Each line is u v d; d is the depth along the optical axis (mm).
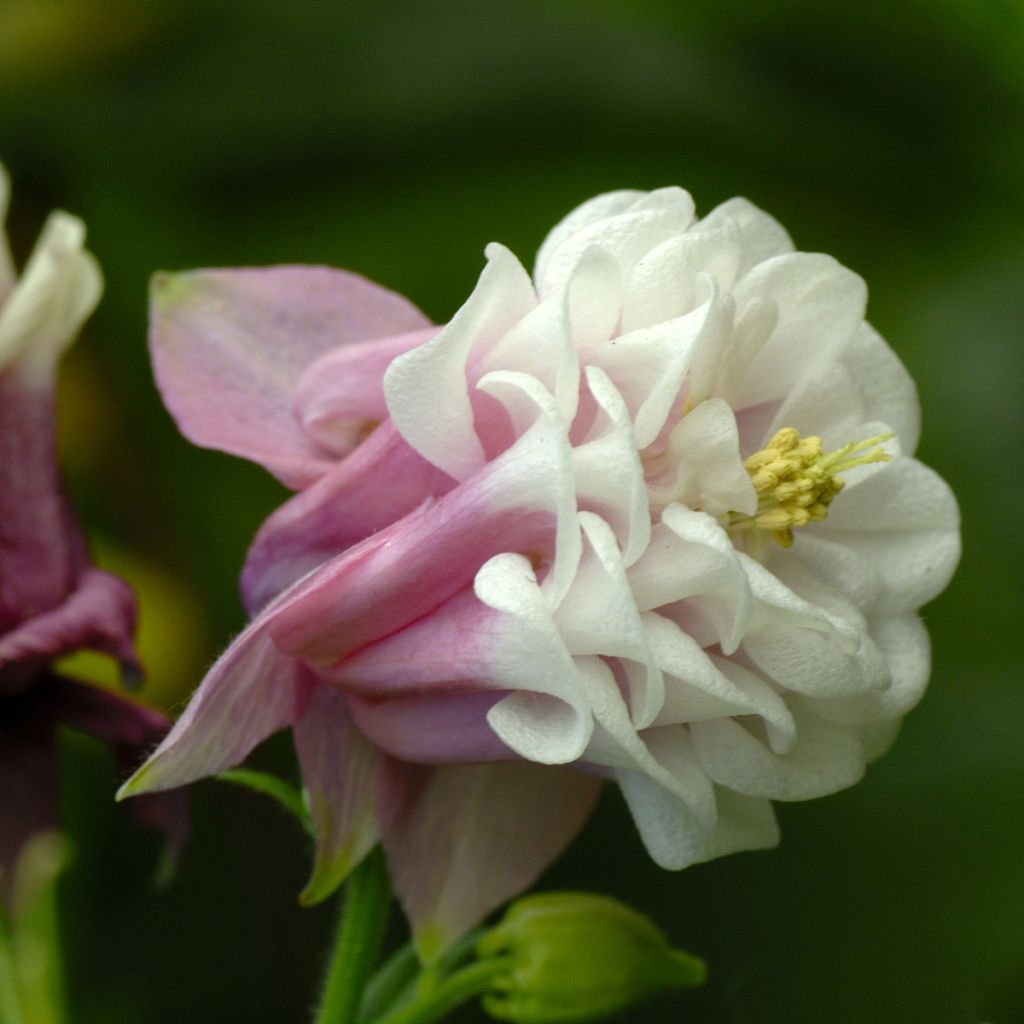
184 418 270
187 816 283
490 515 252
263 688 260
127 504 325
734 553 249
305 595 255
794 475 256
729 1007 307
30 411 282
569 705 254
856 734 263
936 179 325
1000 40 317
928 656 264
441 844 266
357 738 263
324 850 262
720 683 251
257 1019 308
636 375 253
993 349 321
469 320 252
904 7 317
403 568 254
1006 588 319
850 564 261
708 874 310
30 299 281
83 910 307
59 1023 281
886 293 325
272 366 272
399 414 254
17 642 279
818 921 310
